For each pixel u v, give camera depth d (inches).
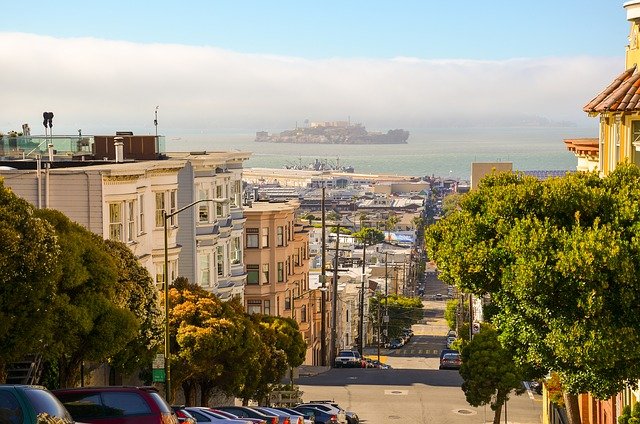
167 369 1801.2
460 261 1245.7
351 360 4116.6
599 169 1665.8
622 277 1095.0
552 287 1122.7
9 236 1346.0
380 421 2551.7
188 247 2778.1
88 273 1540.4
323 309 4079.7
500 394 2213.3
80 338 1550.2
